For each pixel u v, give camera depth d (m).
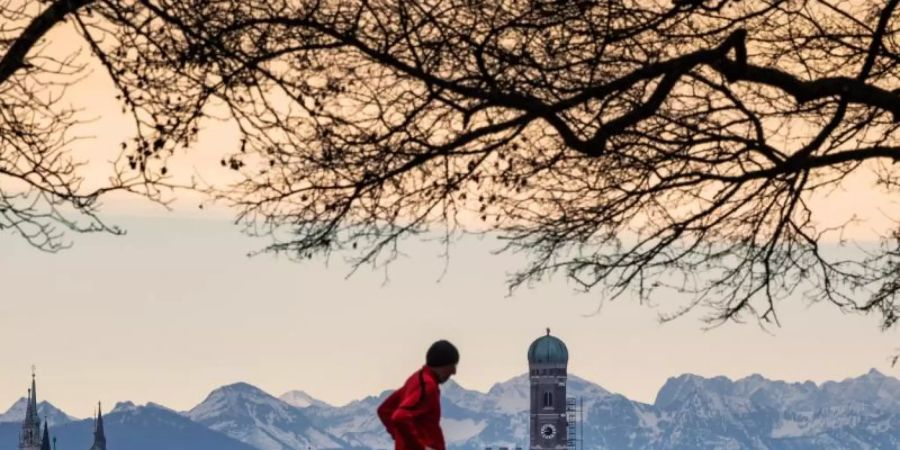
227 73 31.41
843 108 32.91
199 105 31.45
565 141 32.34
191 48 30.84
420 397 30.27
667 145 34.44
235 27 31.41
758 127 33.81
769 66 35.19
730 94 33.59
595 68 32.56
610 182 34.81
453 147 32.47
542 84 32.50
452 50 32.16
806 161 34.00
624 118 32.22
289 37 32.06
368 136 32.62
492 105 32.09
